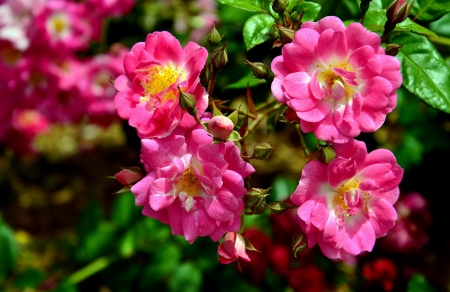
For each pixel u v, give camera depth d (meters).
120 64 0.63
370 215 0.34
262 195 0.33
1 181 0.82
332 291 0.56
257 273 0.50
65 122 0.63
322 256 0.55
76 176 0.85
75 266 0.57
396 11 0.34
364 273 0.52
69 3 0.56
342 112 0.32
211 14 0.65
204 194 0.33
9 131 0.72
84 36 0.58
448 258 0.64
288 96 0.32
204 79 0.34
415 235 0.55
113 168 0.86
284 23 0.35
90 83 0.62
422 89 0.37
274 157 0.84
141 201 0.33
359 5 0.37
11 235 0.53
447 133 0.60
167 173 0.32
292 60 0.33
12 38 0.55
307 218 0.33
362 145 0.33
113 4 0.58
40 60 0.57
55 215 0.79
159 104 0.33
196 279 0.52
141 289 0.54
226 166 0.32
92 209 0.57
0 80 0.59
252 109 0.38
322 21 0.33
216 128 0.32
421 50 0.38
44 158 0.87
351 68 0.33
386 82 0.32
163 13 0.68
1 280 0.52
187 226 0.33
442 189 0.63
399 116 0.60
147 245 0.55
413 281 0.50
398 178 0.33
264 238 0.49
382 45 0.38
